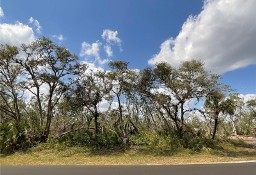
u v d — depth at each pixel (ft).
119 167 64.69
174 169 59.82
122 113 113.50
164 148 96.78
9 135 94.99
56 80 100.99
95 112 107.55
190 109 106.83
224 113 119.65
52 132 109.60
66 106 105.19
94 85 105.29
